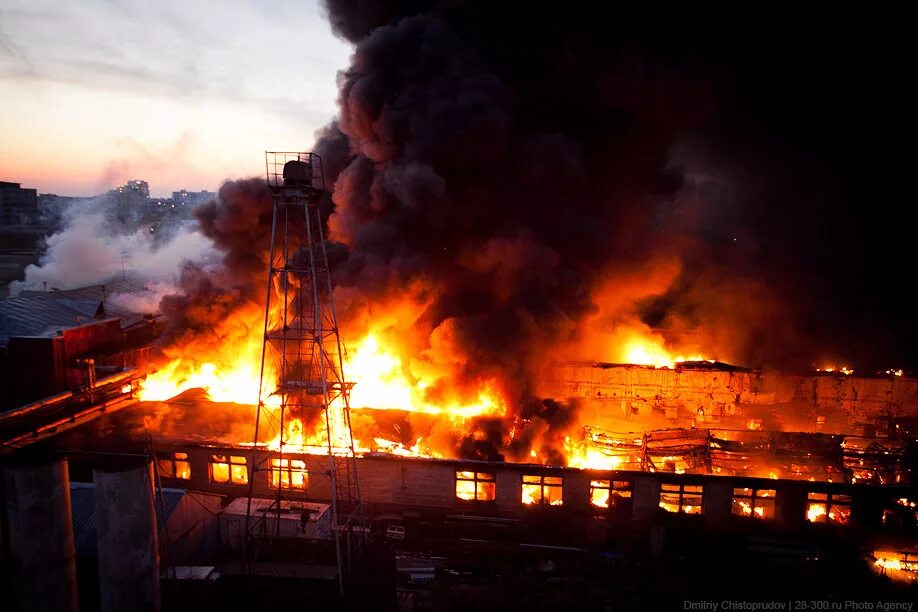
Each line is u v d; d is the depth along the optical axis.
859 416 33.47
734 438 29.86
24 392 23.20
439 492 23.52
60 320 29.64
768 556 21.55
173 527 20.02
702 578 20.88
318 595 19.03
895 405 33.34
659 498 22.81
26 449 17.14
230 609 18.45
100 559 17.03
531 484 23.33
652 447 25.06
